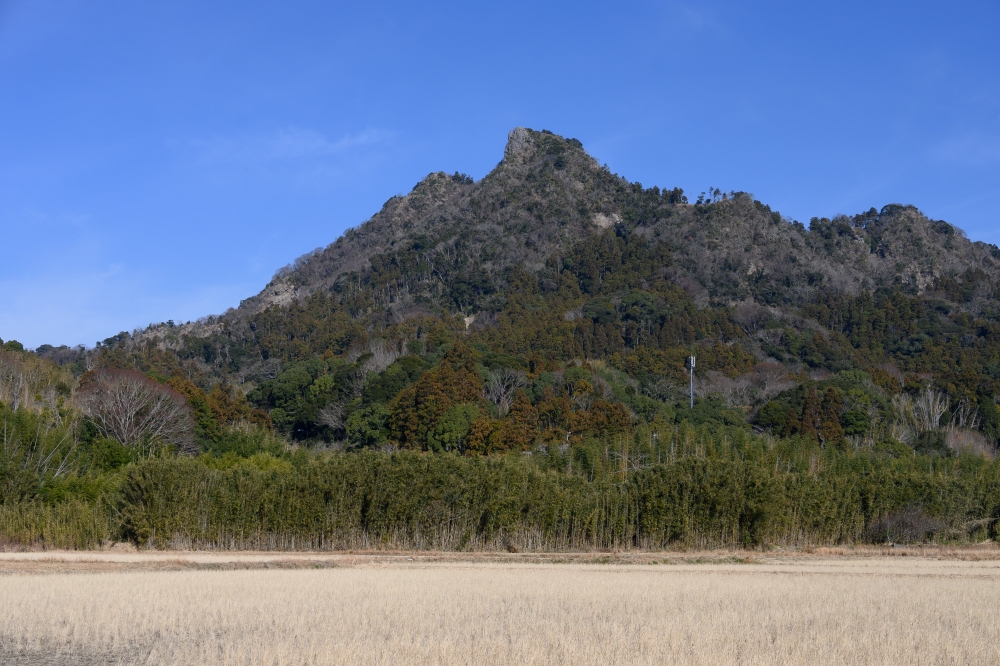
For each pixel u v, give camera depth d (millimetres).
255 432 68688
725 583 27969
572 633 18938
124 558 33719
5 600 21219
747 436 67750
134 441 57594
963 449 73312
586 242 167250
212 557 35250
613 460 58250
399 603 22125
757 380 104000
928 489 46531
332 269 184000
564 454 60156
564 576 29641
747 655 17109
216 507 39188
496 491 41875
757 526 43156
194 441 63375
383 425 73562
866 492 46219
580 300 144500
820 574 32531
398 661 16172
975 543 46125
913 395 96062
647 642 18047
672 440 62000
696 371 107375
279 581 26094
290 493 40062
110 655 17047
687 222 177250
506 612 21469
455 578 28078
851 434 78250
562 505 42625
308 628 19172
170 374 112625
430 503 41344
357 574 29078
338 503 40375
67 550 36375
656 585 26938
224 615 20250
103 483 42031
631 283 153000
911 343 132250
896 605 23422
